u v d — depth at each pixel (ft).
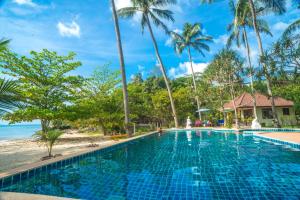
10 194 11.82
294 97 65.46
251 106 88.17
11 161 26.94
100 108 66.28
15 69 53.26
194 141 45.44
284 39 44.80
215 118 95.35
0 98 17.61
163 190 15.56
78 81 63.21
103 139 55.98
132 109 81.30
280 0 68.90
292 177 17.75
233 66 73.72
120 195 14.89
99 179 18.92
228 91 78.38
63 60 61.46
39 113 48.37
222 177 18.20
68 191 16.07
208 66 83.15
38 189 16.58
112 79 75.25
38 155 31.24
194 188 15.74
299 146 29.73
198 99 99.66
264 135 43.27
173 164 24.16
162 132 71.67
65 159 23.57
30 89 52.29
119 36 60.03
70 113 53.42
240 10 80.38
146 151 34.17
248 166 21.76
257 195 14.02
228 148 34.04
